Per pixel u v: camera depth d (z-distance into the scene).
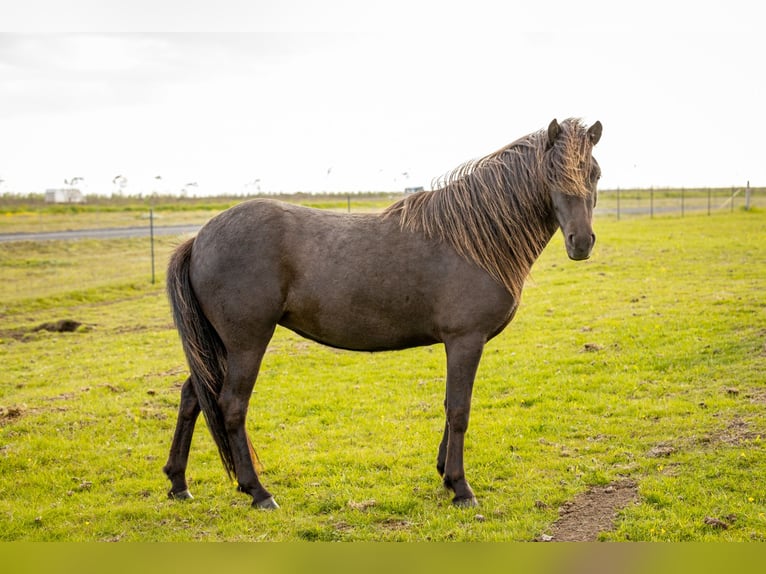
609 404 7.62
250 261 5.11
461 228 5.15
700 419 6.82
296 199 40.56
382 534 4.77
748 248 18.89
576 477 5.70
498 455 6.30
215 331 5.38
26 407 8.23
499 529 4.80
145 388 9.30
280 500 5.48
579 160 4.96
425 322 5.31
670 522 4.75
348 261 5.19
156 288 20.03
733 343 9.46
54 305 17.62
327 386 9.17
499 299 5.14
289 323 5.44
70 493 5.81
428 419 7.63
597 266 17.81
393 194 50.03
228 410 5.23
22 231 31.67
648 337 10.30
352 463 6.28
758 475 5.38
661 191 61.53
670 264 17.31
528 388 8.50
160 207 49.16
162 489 5.87
